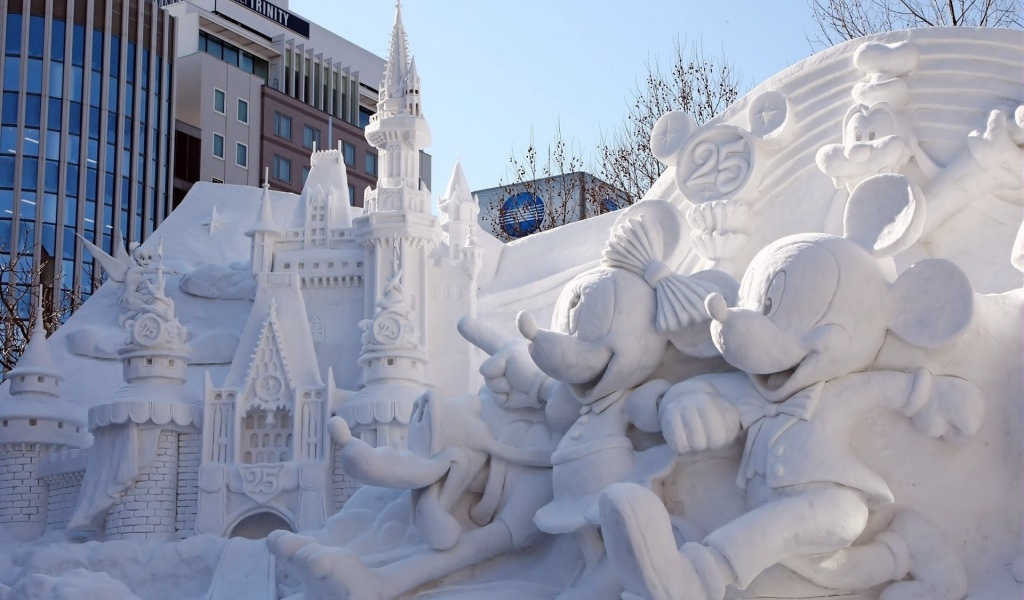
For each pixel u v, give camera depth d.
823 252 6.73
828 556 6.51
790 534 6.21
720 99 25.22
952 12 20.67
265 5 51.56
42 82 42.72
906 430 6.71
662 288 7.27
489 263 14.25
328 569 7.24
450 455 7.70
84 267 42.31
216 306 14.54
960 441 6.61
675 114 10.27
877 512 6.66
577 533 7.24
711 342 7.22
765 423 6.70
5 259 41.25
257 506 12.06
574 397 7.63
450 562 7.62
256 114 48.00
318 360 13.80
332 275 14.05
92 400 13.95
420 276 13.71
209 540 10.05
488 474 7.85
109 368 14.38
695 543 6.09
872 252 7.02
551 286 13.42
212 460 12.28
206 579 9.81
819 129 9.61
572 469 7.21
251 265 14.40
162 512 12.15
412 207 13.99
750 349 6.54
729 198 9.69
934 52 9.07
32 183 42.16
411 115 14.57
